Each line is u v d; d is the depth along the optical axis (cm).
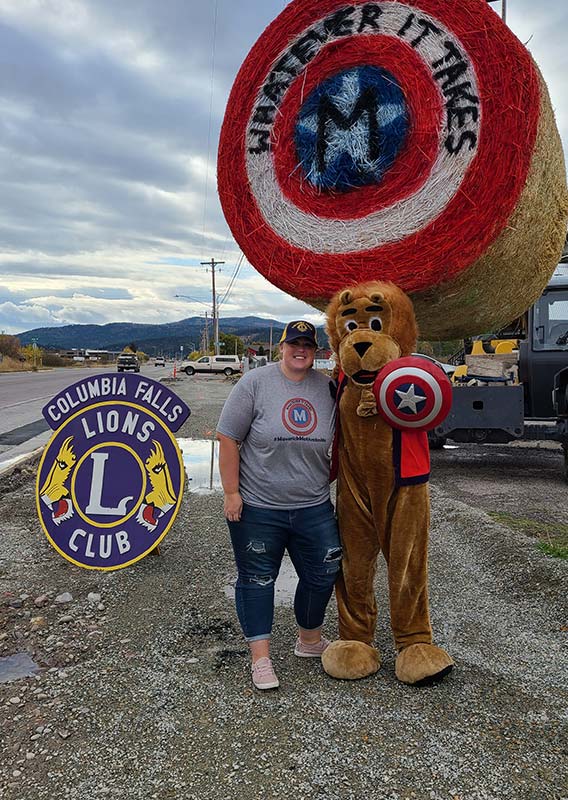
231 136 287
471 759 240
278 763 239
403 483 281
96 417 427
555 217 279
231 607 386
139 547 423
